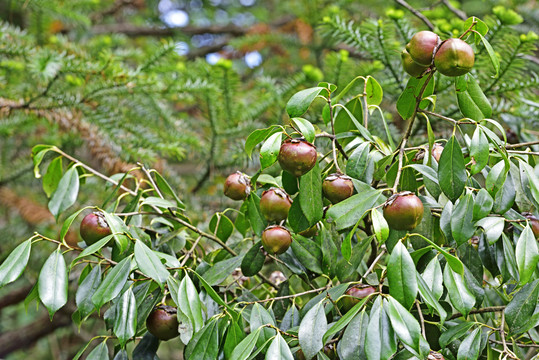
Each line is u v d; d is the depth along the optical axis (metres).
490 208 0.90
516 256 0.90
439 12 1.46
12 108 1.39
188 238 1.07
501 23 1.16
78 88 1.46
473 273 0.96
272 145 0.89
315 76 1.32
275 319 0.98
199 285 0.98
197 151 1.53
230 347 0.90
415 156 0.98
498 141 0.92
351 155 0.95
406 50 0.90
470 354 0.90
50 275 0.91
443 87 1.20
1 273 0.90
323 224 0.98
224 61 1.37
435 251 0.93
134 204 1.02
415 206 0.87
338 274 0.95
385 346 0.83
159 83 1.40
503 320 0.93
